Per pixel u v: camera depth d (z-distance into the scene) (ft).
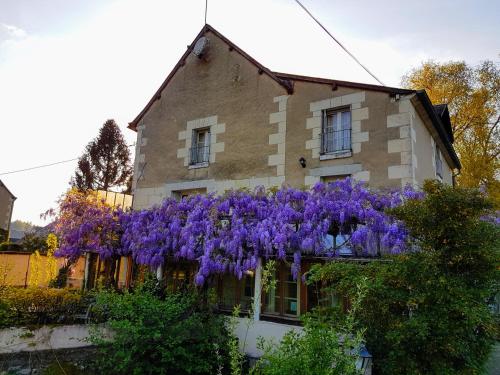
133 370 19.63
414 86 61.67
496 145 58.23
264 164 29.86
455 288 13.08
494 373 20.81
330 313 16.39
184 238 25.38
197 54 35.45
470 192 14.35
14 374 19.76
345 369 10.65
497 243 13.83
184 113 35.86
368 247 20.92
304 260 23.02
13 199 103.60
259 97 31.45
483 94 57.11
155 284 26.73
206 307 24.38
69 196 32.68
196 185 33.06
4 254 41.81
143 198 36.27
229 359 21.36
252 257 22.80
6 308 20.92
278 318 22.84
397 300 14.02
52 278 38.88
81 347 22.04
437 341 13.15
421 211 14.73
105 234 32.04
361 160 25.77
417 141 26.40
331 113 28.40
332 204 22.29
